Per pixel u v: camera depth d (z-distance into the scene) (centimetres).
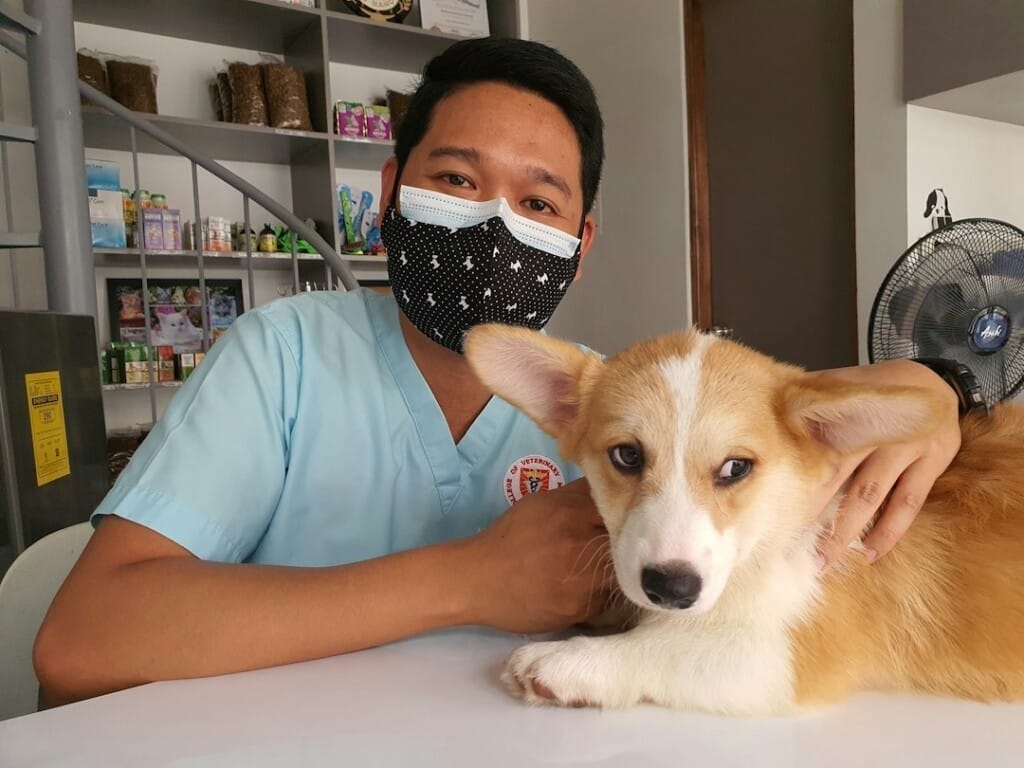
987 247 250
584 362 114
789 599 94
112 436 393
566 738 70
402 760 64
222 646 83
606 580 98
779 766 64
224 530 110
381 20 433
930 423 87
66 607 91
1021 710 80
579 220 147
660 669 82
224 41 436
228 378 124
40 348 172
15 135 193
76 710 75
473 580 88
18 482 162
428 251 135
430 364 140
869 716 78
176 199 429
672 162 414
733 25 383
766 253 377
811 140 349
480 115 133
